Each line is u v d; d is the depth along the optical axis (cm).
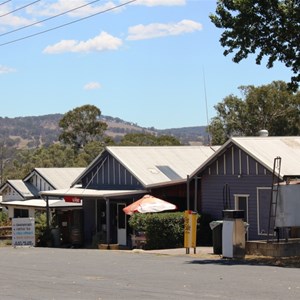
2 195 5772
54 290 1574
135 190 3756
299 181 2627
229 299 1332
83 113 9900
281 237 2984
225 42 2394
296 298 1326
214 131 7550
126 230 3828
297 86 2402
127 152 4053
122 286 1617
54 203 4472
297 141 3412
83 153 8812
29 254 2948
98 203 4106
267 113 7331
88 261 2450
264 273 1836
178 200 3769
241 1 2295
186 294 1427
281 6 2286
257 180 3181
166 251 2931
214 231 2667
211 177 3472
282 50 2364
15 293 1544
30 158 9581
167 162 4050
